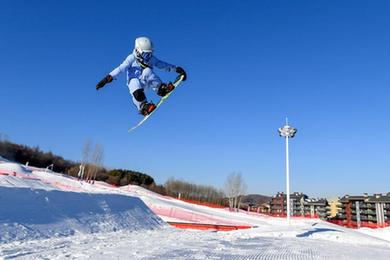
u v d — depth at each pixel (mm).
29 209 13305
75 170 81375
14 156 82312
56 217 13984
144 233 15555
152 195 51125
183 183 93312
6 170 39938
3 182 27344
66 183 40812
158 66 7426
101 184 55750
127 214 19125
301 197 110375
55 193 15633
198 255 8734
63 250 8938
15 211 12562
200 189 94875
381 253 12297
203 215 38062
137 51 7230
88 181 55188
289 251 11086
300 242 14945
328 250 12281
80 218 15273
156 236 14219
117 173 87812
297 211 109000
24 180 31375
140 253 8648
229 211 48500
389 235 31922
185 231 19125
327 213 106625
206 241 12742
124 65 7324
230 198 74438
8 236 10586
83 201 17078
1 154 79125
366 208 88188
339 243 16109
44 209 13969
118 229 16188
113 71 7289
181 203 48500
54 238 11742
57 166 89250
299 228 21656
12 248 8930
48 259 7602
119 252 8719
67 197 16312
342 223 52906
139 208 21125
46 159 88688
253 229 20891
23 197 13758
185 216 36500
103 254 8336
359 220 88312
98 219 16172
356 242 18031
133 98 7410
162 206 38469
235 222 36406
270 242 13992
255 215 48281
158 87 7324
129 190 51406
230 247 11164
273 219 43188
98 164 65062
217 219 37125
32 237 11305
